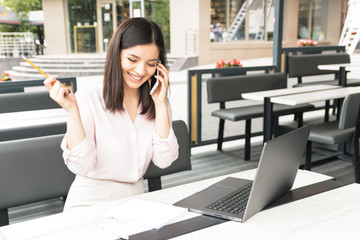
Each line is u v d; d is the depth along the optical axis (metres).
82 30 18.06
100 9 17.84
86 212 1.42
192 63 14.12
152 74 1.69
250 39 15.99
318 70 6.28
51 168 2.01
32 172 1.96
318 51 6.70
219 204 1.44
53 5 17.59
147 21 1.64
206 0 14.26
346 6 17.70
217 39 15.12
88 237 1.23
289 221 1.32
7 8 23.56
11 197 1.89
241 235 1.22
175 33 14.84
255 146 4.83
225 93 4.54
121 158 1.75
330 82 6.13
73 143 1.56
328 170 3.91
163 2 15.32
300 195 1.55
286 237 1.21
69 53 18.19
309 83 6.02
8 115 3.35
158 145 1.79
